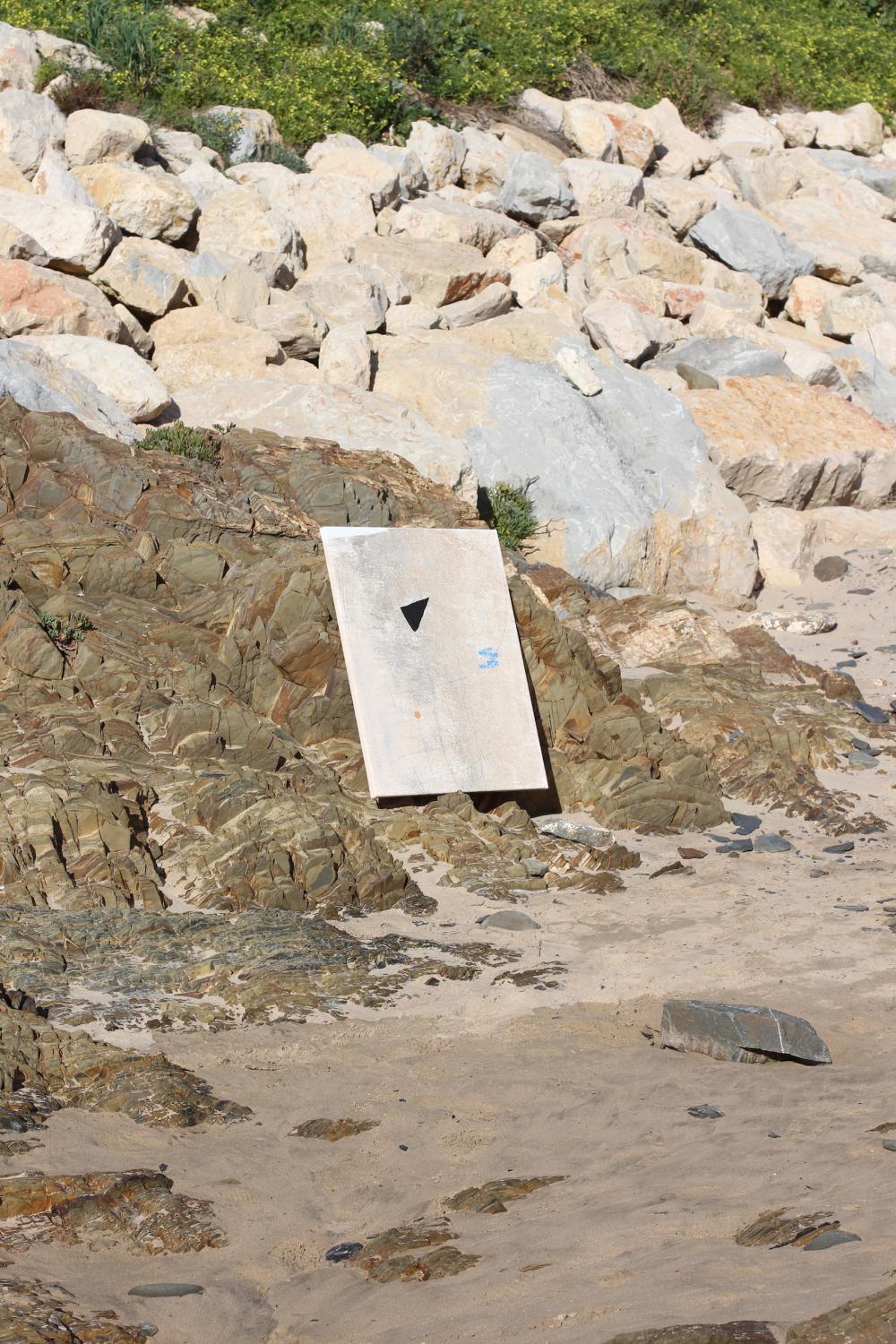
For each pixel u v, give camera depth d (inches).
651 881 440.1
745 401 866.1
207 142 925.8
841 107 1395.2
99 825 408.2
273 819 425.1
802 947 378.3
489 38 1193.4
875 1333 149.6
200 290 767.1
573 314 906.1
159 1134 264.7
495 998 342.0
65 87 885.8
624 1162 244.2
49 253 738.8
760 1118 261.3
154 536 563.8
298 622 519.2
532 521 721.6
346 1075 294.7
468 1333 177.6
